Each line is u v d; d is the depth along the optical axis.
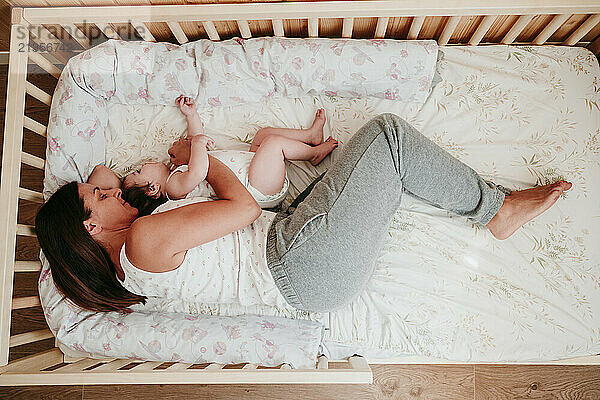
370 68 1.35
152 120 1.45
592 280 1.30
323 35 1.48
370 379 1.15
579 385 1.61
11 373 1.18
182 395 1.68
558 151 1.36
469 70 1.41
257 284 1.19
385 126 1.16
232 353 1.26
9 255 1.22
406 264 1.32
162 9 1.29
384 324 1.30
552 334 1.29
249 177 1.29
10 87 1.27
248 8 1.27
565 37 1.45
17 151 1.26
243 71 1.39
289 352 1.25
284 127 1.42
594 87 1.38
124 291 1.24
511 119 1.38
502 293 1.31
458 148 1.37
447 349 1.29
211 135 1.44
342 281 1.15
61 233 1.18
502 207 1.24
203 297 1.24
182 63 1.39
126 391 1.69
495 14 1.25
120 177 1.43
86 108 1.39
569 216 1.33
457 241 1.33
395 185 1.16
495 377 1.63
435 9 1.24
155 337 1.26
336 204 1.12
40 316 1.66
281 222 1.18
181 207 1.14
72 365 1.29
